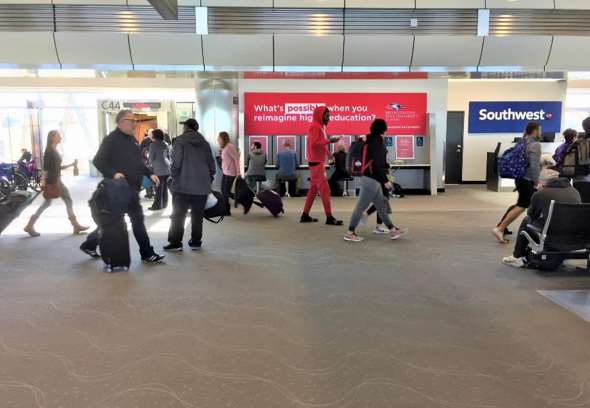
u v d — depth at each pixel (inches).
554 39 374.0
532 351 131.6
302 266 217.2
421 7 367.2
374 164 261.7
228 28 361.4
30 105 682.2
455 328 147.5
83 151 805.2
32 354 128.6
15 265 218.5
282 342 136.7
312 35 364.8
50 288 184.9
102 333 142.3
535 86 593.9
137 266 216.5
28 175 547.8
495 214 369.4
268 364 123.3
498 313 159.9
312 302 170.1
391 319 154.6
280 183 494.0
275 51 367.2
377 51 371.6
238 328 146.5
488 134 601.9
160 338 138.9
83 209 399.2
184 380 115.1
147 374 118.0
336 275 203.3
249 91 515.8
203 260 227.3
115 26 357.1
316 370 120.4
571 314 158.7
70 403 105.0
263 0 359.9
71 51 359.3
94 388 111.3
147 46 360.5
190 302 169.2
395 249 250.5
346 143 526.3
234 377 116.7
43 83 661.9
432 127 513.0
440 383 114.3
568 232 198.7
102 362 124.0
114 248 206.1
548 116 598.9
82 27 355.3
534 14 372.8
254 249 250.2
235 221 337.7
